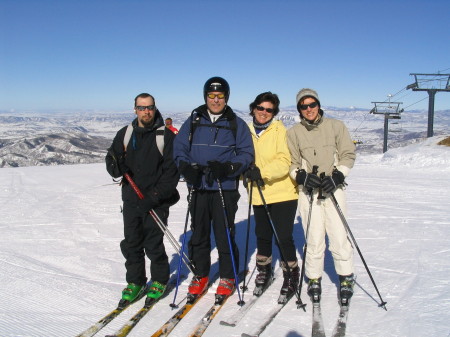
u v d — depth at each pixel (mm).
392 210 6133
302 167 3059
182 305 3041
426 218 5574
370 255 4051
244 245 4578
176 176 3023
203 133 2988
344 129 2941
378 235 4762
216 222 3066
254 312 2875
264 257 3262
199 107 3062
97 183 9344
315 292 2939
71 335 2574
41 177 10375
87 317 2867
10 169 12539
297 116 3088
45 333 2582
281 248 2984
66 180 9836
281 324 2699
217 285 3391
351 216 5758
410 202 6770
